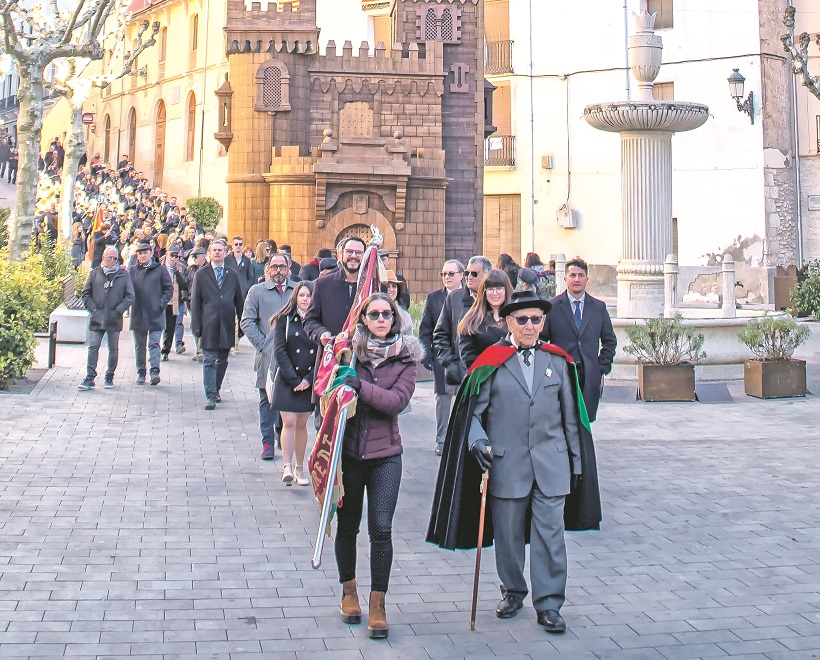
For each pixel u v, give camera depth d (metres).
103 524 7.19
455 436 5.60
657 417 12.30
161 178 45.56
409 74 24.36
